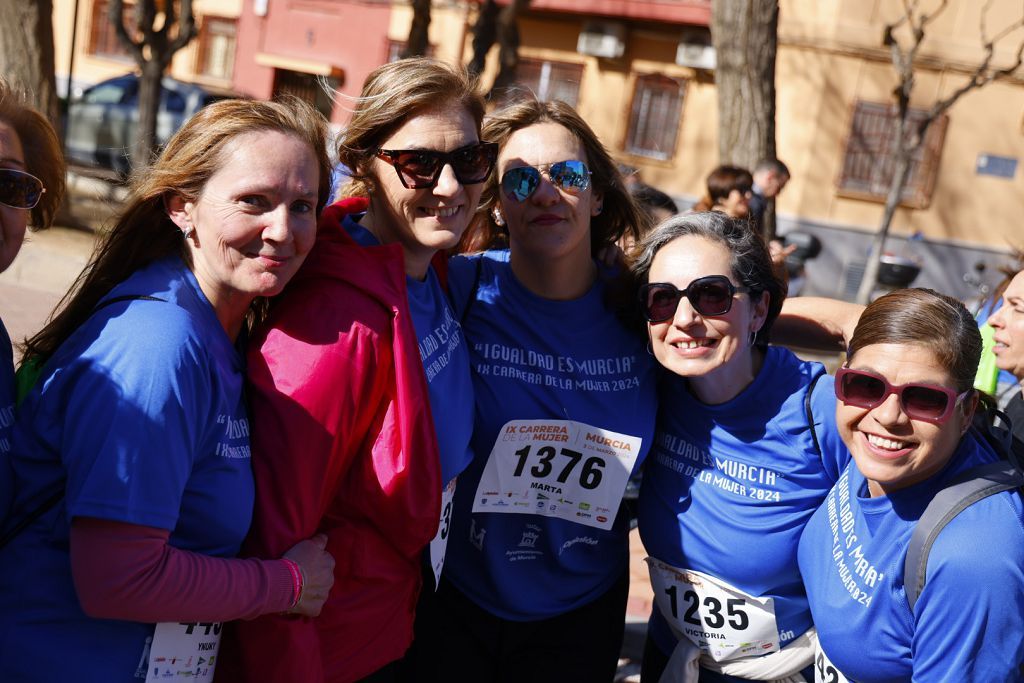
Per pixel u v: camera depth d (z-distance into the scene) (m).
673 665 2.65
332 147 2.40
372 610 2.25
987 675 1.94
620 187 2.84
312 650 2.10
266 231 1.93
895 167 16.23
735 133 7.45
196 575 1.86
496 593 2.68
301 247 2.00
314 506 2.05
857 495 2.27
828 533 2.35
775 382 2.55
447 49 19.92
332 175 2.38
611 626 2.84
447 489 2.46
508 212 2.67
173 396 1.81
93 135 14.83
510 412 2.59
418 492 2.19
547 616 2.73
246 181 1.92
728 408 2.57
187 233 1.99
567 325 2.67
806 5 17.50
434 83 2.28
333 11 20.64
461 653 2.74
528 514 2.65
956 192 17.73
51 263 8.70
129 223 2.03
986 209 17.72
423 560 2.60
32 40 9.75
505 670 2.76
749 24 7.25
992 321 3.06
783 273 3.82
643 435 2.66
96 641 1.86
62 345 1.96
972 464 2.09
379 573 2.24
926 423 2.02
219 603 1.89
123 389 1.78
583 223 2.63
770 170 7.29
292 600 2.01
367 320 2.10
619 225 2.92
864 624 2.17
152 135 12.56
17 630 1.86
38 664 1.84
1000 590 1.92
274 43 21.16
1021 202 17.66
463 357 2.55
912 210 17.77
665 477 2.69
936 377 2.03
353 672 2.25
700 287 2.45
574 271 2.69
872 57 17.44
